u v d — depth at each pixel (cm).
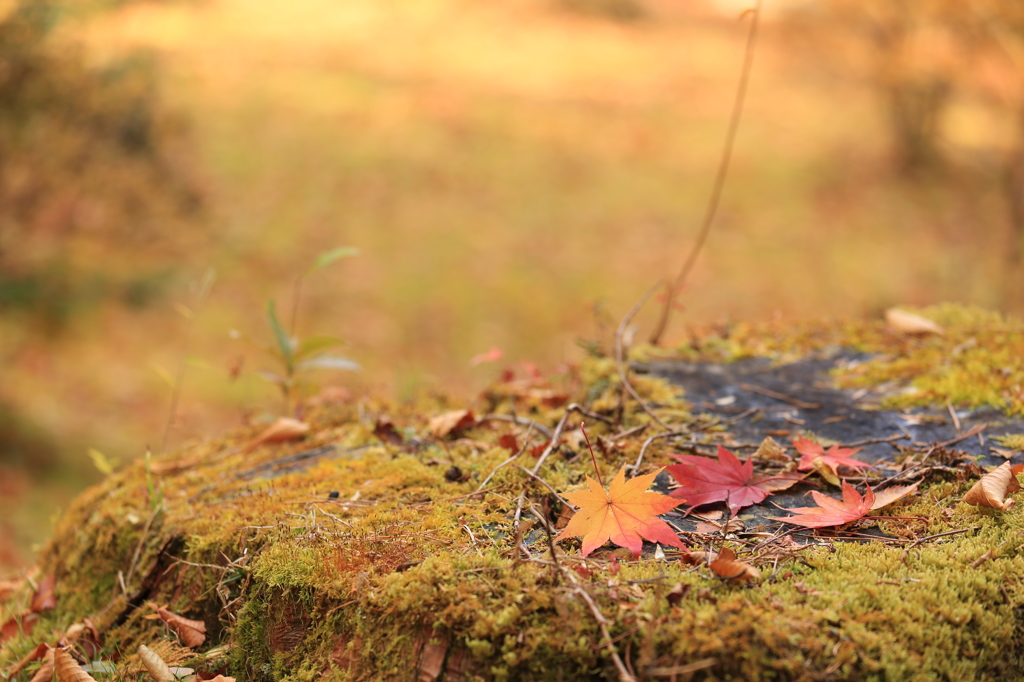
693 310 769
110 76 588
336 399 256
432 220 883
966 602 120
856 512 144
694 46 1537
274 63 1212
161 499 182
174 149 866
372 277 773
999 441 178
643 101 1262
